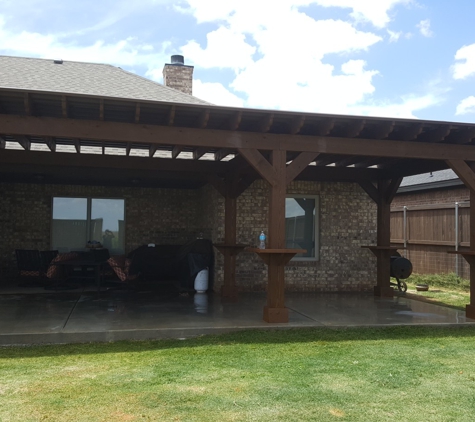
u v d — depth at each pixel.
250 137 6.43
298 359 4.97
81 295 9.15
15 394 3.81
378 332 6.34
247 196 10.20
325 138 6.69
